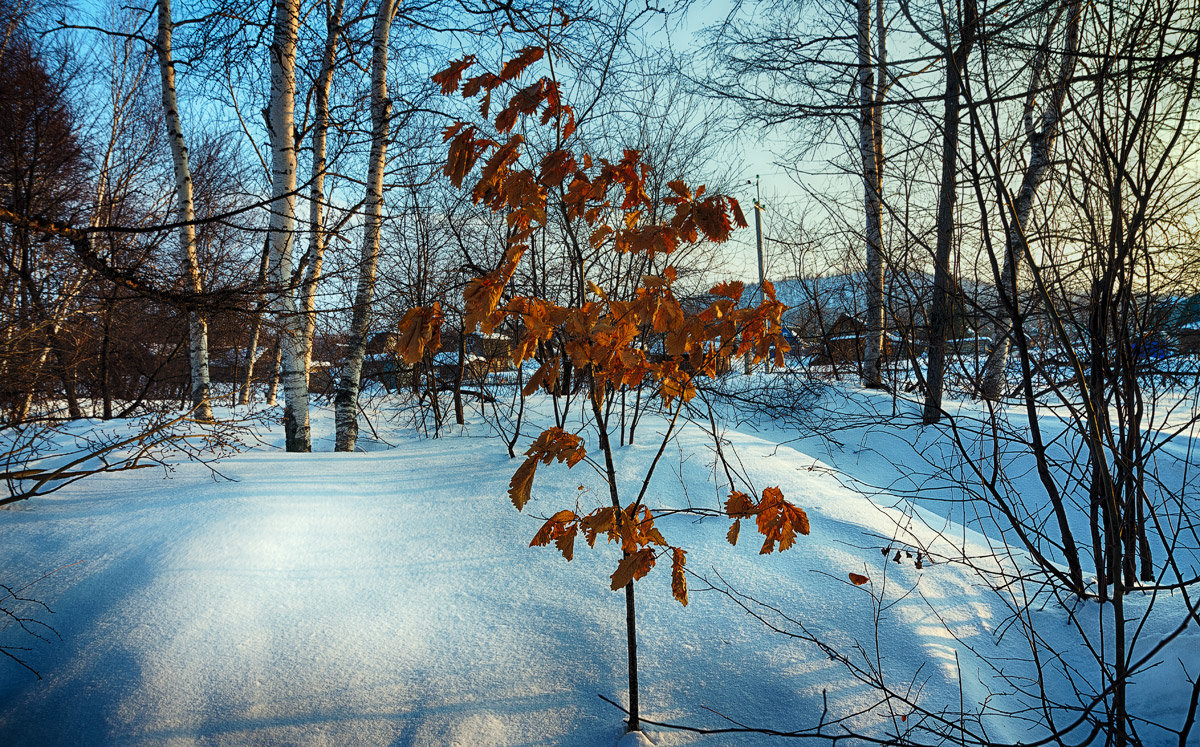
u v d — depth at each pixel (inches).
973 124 86.2
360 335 251.0
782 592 114.0
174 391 526.3
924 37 108.0
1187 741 82.1
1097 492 99.9
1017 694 94.3
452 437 249.0
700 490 158.1
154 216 419.5
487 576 120.5
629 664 84.8
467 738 84.4
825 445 270.5
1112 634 103.3
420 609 110.9
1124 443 98.3
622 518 74.7
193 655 97.7
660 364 78.1
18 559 124.4
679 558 75.9
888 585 116.5
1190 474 172.2
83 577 118.5
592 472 171.9
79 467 187.6
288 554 126.3
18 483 166.7
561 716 88.5
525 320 71.2
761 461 181.5
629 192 75.7
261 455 207.8
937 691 91.8
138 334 416.8
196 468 181.9
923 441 251.3
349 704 89.8
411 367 281.1
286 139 234.7
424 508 150.9
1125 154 78.9
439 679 94.8
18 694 93.9
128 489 161.0
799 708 89.4
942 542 135.9
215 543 126.0
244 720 86.9
